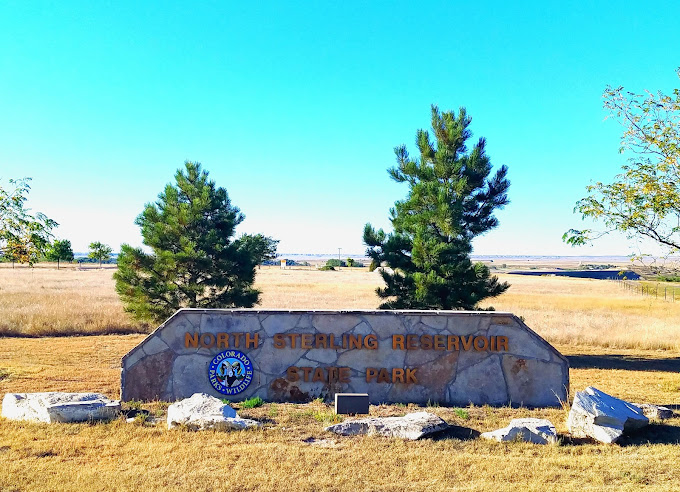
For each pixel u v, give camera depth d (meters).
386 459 7.03
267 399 10.53
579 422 8.21
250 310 10.79
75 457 7.02
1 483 6.12
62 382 12.01
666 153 10.76
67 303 28.23
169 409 8.63
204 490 6.03
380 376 10.51
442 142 18.67
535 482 6.33
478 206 18.59
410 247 18.25
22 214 13.98
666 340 20.39
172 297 19.47
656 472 6.66
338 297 39.09
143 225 20.05
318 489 6.11
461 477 6.48
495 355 10.48
